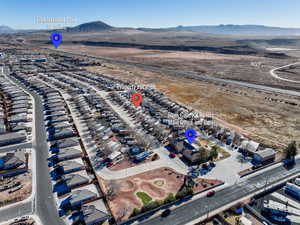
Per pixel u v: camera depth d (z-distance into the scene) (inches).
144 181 3002.0
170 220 2410.2
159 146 3922.2
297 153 3804.1
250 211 2576.3
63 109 5305.1
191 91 7475.4
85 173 3056.1
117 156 3513.8
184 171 3250.5
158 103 6171.3
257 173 3275.1
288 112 5698.8
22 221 2329.0
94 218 2319.1
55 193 2733.8
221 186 2974.9
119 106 5846.5
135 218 2413.9
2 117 4665.4
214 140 4185.5
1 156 3420.3
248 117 5369.1
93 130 4392.2
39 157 3459.6
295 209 2573.8
